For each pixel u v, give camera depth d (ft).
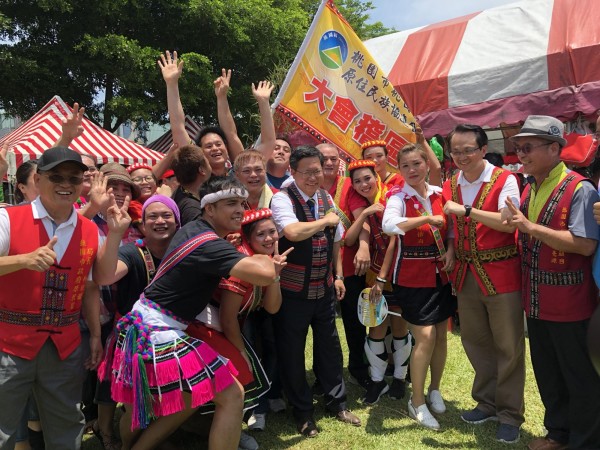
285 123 14.67
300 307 10.48
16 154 22.53
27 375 7.69
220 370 8.08
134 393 7.82
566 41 19.76
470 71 21.61
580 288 8.84
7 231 7.55
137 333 8.00
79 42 39.91
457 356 14.75
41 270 7.06
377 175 12.94
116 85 42.01
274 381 11.58
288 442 10.26
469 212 9.80
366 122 15.01
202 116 47.32
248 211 9.49
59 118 26.45
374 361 12.19
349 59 14.92
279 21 43.98
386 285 12.39
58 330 7.89
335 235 11.66
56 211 7.86
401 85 23.47
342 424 10.95
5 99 40.88
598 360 6.02
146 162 29.40
